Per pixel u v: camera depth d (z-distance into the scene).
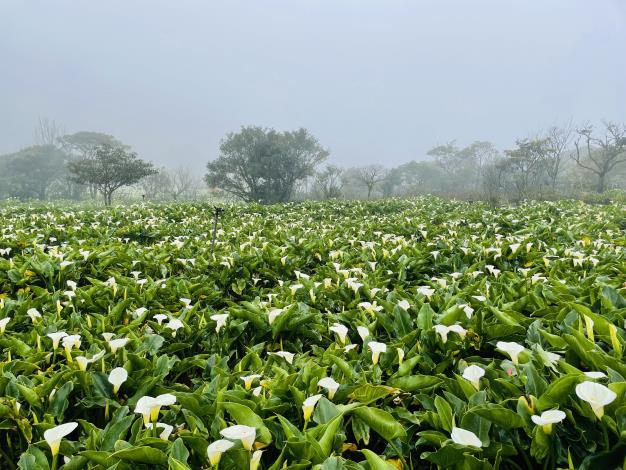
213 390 3.00
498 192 43.66
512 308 4.35
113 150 43.72
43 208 19.55
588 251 7.65
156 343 3.78
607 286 4.04
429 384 2.87
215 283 6.71
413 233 11.71
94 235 11.60
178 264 7.78
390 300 4.82
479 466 2.09
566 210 18.25
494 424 2.37
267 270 6.96
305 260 7.84
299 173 51.94
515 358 2.77
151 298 5.39
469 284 5.70
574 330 2.80
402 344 3.47
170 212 18.23
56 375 2.98
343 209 20.92
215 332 4.37
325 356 3.40
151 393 3.09
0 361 3.65
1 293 5.94
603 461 2.02
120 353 3.45
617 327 3.28
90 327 4.25
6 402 2.83
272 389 2.78
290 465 2.18
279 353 3.33
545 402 2.26
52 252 7.70
